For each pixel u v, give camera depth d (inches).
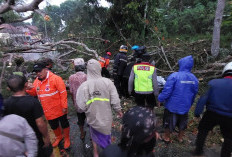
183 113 102.2
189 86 97.8
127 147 39.9
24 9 166.9
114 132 134.6
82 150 115.4
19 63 143.1
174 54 239.9
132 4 310.5
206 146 110.5
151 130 39.0
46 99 102.3
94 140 91.0
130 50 292.0
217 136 119.3
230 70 79.9
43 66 98.3
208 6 409.4
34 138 59.3
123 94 178.1
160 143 117.1
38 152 74.5
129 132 39.0
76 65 110.0
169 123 108.7
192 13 394.0
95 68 84.4
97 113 83.7
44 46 255.1
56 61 241.4
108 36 360.5
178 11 463.8
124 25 347.3
